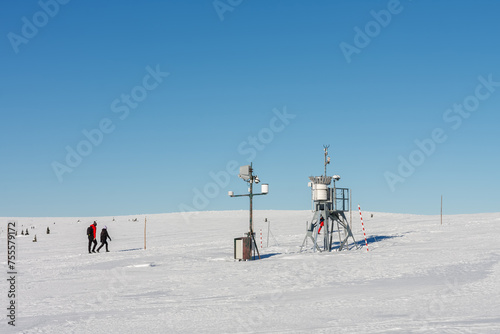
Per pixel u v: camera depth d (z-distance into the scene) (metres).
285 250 26.56
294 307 10.69
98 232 55.44
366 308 10.21
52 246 40.00
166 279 16.66
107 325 9.48
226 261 22.12
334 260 20.25
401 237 29.80
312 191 25.73
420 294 11.66
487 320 8.56
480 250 20.95
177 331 8.74
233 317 9.84
